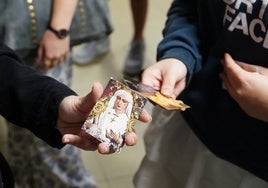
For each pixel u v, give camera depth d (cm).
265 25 80
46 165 135
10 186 80
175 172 108
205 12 93
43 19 111
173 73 87
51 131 74
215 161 96
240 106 85
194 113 96
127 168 171
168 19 106
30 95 74
